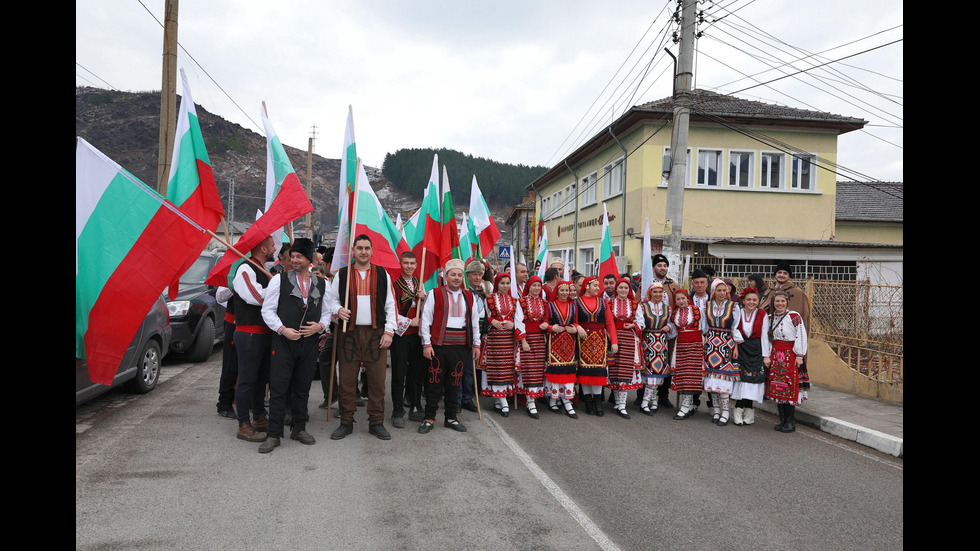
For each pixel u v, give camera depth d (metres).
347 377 5.60
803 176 18.73
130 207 4.80
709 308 6.82
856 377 8.13
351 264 5.68
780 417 6.55
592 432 6.23
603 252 8.41
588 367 6.88
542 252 10.01
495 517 3.88
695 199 18.03
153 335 7.21
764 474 4.94
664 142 17.86
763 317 6.52
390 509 3.94
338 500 4.05
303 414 5.39
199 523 3.60
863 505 4.27
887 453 5.62
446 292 6.06
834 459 5.42
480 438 5.82
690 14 10.71
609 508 4.11
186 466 4.59
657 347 7.10
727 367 6.63
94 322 4.64
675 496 4.38
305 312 5.19
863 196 23.34
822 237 18.59
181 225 4.94
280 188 5.91
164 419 5.89
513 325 6.81
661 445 5.77
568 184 26.50
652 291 7.12
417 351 6.45
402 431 5.96
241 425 5.32
